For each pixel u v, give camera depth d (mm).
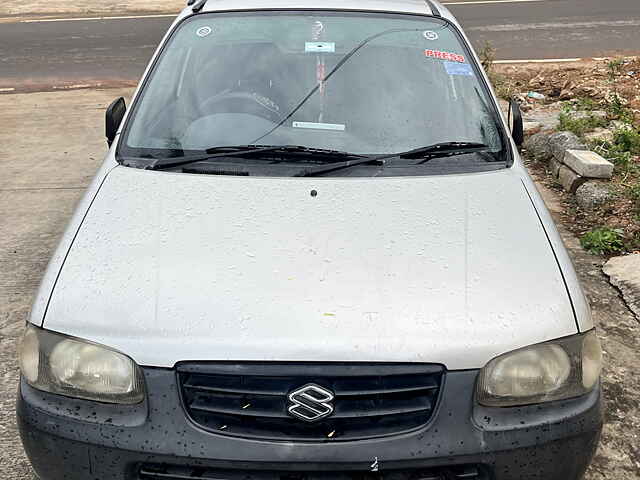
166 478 1835
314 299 1923
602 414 1972
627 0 13844
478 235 2215
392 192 2416
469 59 3061
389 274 2023
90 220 2277
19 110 8180
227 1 3283
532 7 13469
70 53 11094
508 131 2891
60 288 2000
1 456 2635
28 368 1952
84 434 1836
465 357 1828
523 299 1977
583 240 4469
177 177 2492
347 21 3119
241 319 1864
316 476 1817
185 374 1824
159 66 3002
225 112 2793
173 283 1978
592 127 6652
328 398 1789
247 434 1809
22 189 5605
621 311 3684
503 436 1834
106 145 6809
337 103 2812
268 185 2436
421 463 1812
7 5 15742
